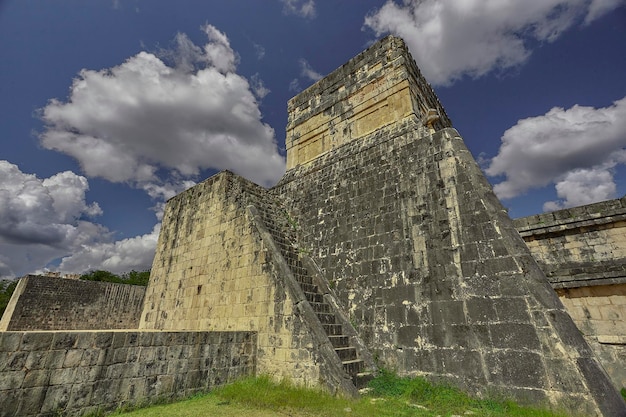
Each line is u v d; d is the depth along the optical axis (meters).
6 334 5.50
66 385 5.96
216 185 14.20
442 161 10.04
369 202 11.46
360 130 14.49
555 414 6.00
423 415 6.27
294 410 6.57
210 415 6.30
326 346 8.15
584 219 10.44
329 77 16.97
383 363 8.86
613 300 9.52
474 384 7.34
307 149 16.59
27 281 26.09
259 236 11.16
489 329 7.56
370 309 9.81
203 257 13.17
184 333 8.01
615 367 9.10
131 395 6.75
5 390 5.30
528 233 11.55
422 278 9.09
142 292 32.19
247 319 10.28
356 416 6.07
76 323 27.62
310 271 11.49
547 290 7.21
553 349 6.68
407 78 13.51
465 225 8.80
